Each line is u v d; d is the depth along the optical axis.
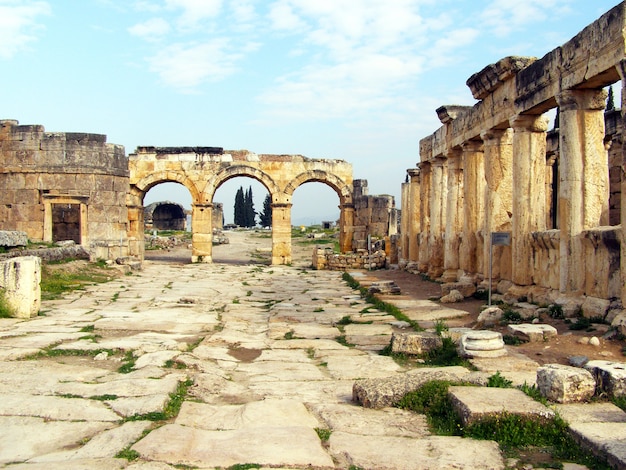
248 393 8.28
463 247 21.12
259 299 20.67
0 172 32.94
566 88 13.27
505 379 8.01
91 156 33.16
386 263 34.69
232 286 24.94
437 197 25.66
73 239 36.00
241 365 10.23
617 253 11.73
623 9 11.10
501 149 18.48
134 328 13.74
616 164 19.58
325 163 40.84
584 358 9.20
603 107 13.34
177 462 5.62
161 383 8.35
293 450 5.94
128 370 9.55
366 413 7.28
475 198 20.86
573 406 7.02
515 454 6.00
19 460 5.69
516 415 6.45
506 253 17.66
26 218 32.72
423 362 10.29
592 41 12.24
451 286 18.62
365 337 12.81
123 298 19.81
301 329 13.95
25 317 14.78
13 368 9.36
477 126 19.73
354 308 17.81
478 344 9.76
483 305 16.30
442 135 24.44
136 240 39.28
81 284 22.83
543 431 6.33
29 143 32.78
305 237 62.59
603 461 5.64
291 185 40.22
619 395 7.25
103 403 7.49
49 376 8.84
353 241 43.12
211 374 9.21
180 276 29.17
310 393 8.33
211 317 15.88
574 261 13.01
